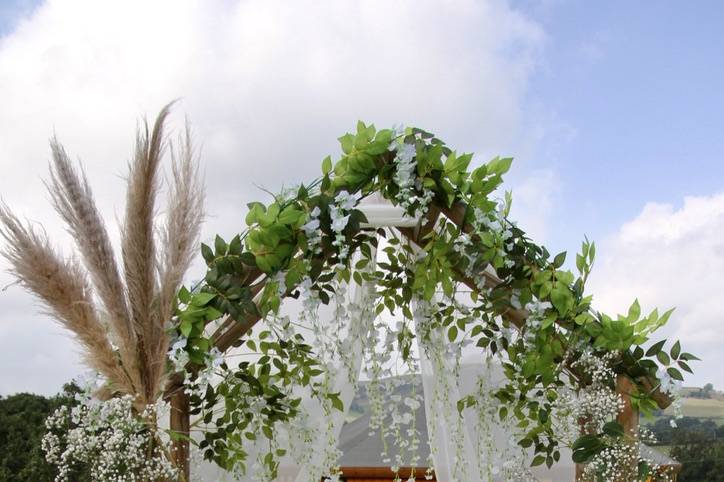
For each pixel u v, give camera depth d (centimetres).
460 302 215
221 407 198
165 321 166
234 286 171
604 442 193
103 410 161
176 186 173
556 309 193
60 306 163
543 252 194
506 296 193
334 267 196
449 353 212
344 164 184
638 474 190
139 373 168
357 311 217
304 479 215
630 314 196
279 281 178
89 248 166
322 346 192
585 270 195
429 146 187
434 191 188
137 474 165
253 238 173
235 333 186
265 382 196
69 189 167
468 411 241
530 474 213
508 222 192
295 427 202
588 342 196
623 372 196
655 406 195
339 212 175
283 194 183
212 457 189
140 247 168
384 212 198
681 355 188
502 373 221
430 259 196
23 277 161
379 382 212
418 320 219
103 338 166
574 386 204
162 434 175
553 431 212
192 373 178
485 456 214
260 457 200
